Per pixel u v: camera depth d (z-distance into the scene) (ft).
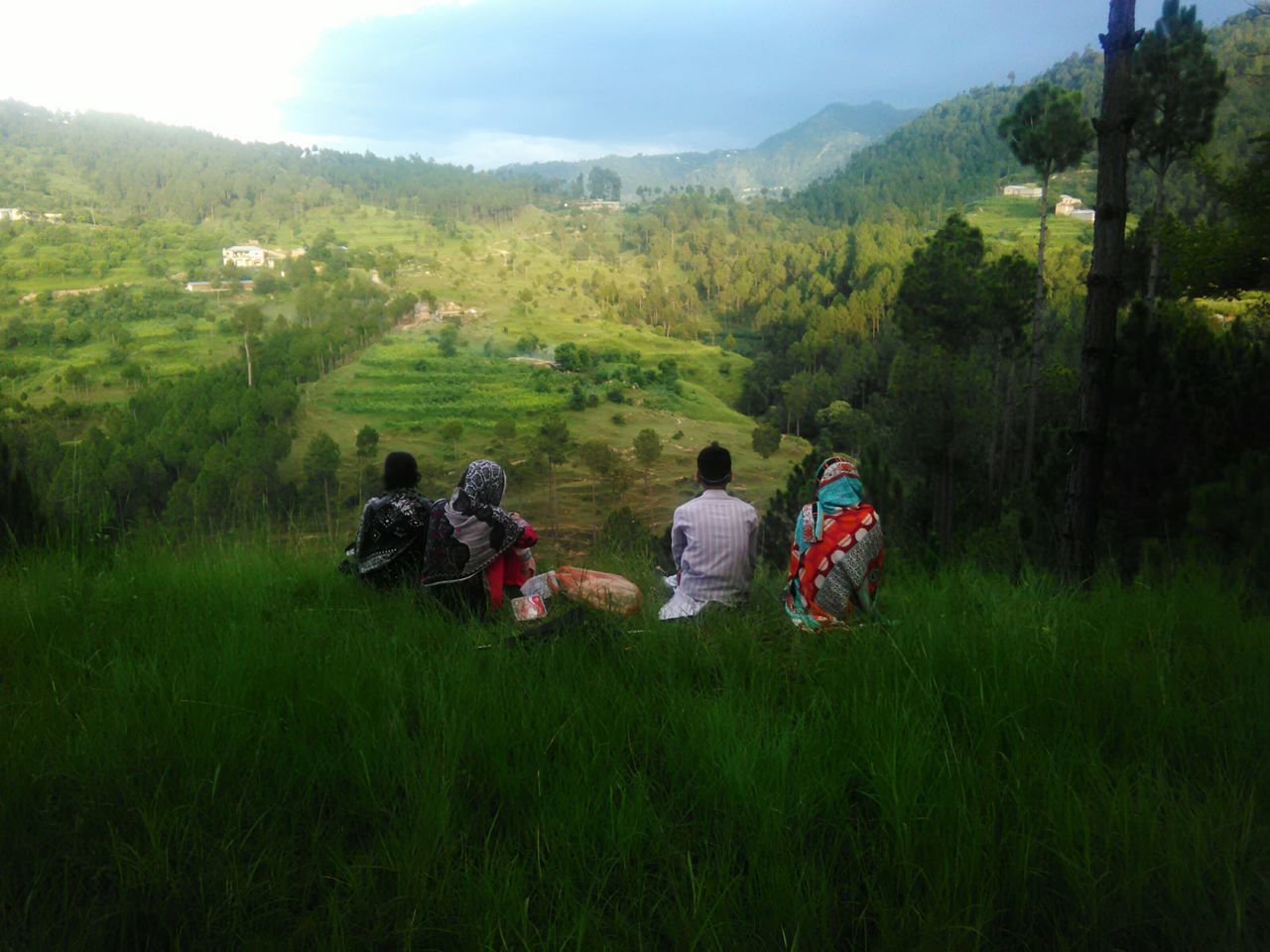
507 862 7.07
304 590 16.83
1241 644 11.92
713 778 8.14
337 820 7.93
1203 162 48.44
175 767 8.45
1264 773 7.99
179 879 6.85
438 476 416.46
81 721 9.36
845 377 504.02
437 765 8.26
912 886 6.65
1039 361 121.29
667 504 367.66
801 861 6.98
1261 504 16.63
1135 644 12.23
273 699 9.77
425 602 15.06
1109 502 21.44
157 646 12.10
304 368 586.45
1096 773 7.99
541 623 13.76
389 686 10.22
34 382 568.82
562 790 8.02
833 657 11.63
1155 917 6.38
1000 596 15.25
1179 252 47.55
